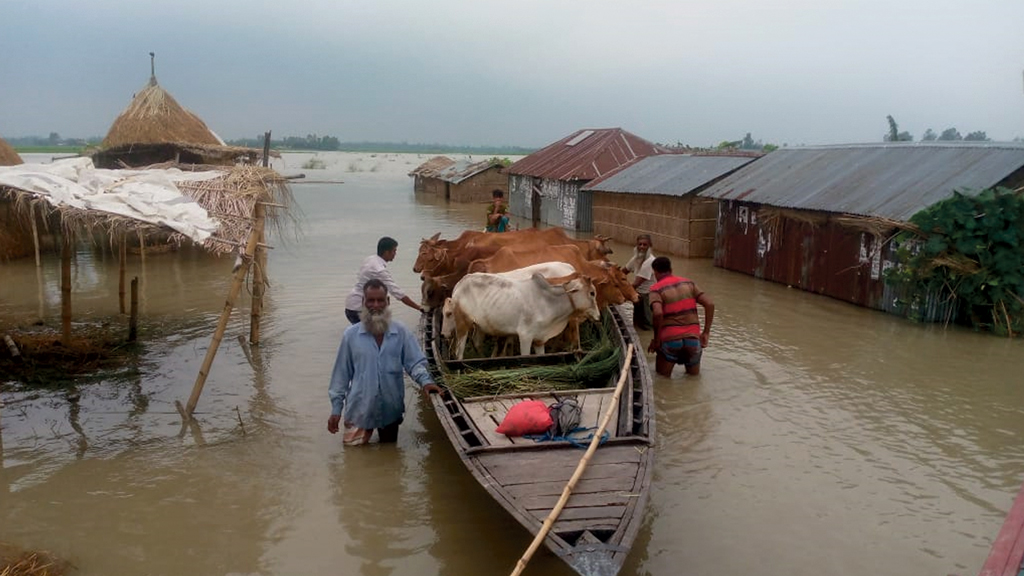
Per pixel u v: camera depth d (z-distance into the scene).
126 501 5.96
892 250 12.02
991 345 10.38
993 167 11.66
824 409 7.93
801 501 5.94
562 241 10.40
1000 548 3.98
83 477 6.38
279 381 8.84
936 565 5.06
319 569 5.05
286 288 14.54
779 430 7.37
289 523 5.64
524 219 31.45
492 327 7.77
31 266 16.41
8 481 6.29
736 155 19.61
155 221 8.19
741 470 6.49
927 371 9.20
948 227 10.98
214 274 15.95
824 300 13.44
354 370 6.69
